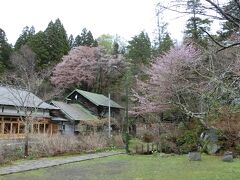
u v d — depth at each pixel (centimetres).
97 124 2866
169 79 1947
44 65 4031
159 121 2289
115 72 4172
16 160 1562
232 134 1716
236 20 346
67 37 5122
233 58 845
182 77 1800
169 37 2947
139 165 1416
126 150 2002
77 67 4116
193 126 2030
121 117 3209
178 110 2153
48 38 4372
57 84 3956
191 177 1059
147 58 3650
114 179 1071
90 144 2047
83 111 3466
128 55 4278
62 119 3120
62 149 1845
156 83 2150
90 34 5234
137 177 1098
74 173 1209
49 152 1778
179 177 1069
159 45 3069
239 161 1448
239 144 1677
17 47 4588
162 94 2070
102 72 4194
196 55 1872
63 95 4016
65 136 2078
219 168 1241
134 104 2688
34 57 3738
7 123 2797
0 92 2789
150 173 1174
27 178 1102
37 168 1321
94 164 1470
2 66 3578
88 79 4178
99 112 3538
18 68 3212
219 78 539
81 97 3650
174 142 1975
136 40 4203
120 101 3828
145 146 2092
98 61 4181
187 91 1703
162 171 1214
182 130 2062
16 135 2673
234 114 1669
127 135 2039
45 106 2991
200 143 1841
